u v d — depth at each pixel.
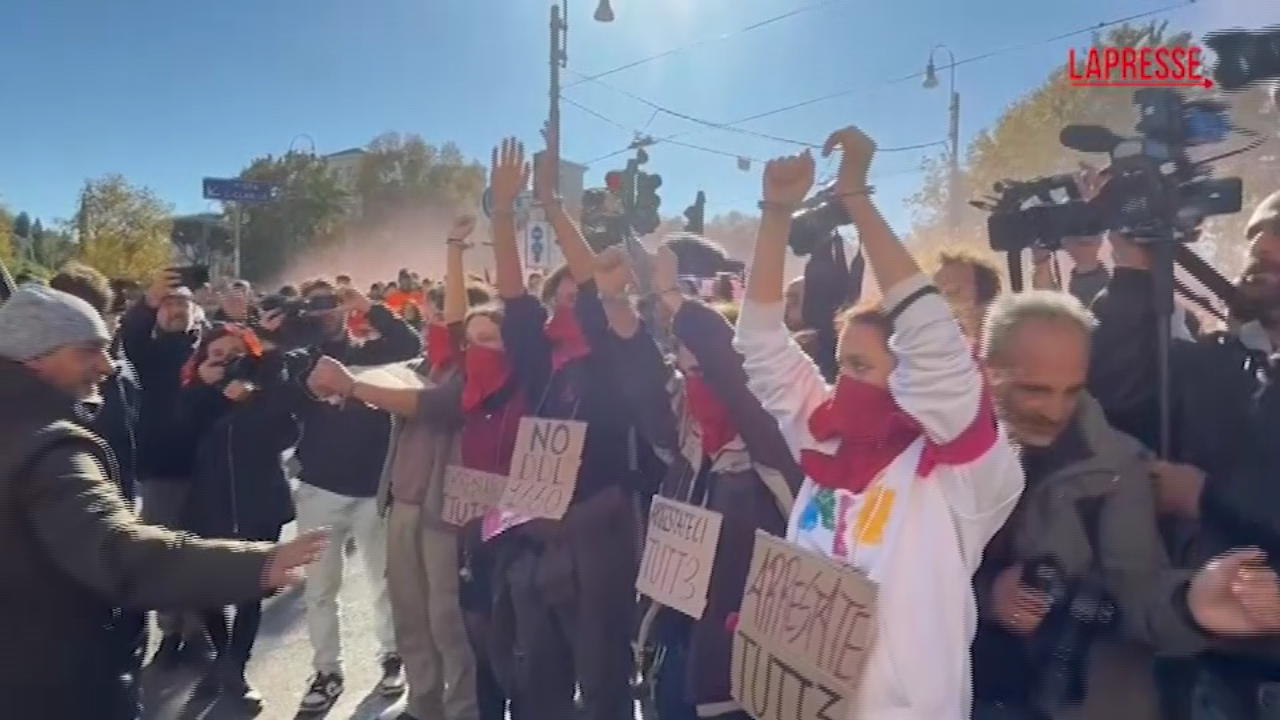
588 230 4.38
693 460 2.94
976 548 1.87
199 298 8.20
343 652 5.35
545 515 3.27
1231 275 2.40
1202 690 1.89
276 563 2.21
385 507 4.18
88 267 4.30
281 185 45.75
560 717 3.38
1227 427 1.98
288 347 4.88
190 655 4.83
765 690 2.11
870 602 1.84
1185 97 2.33
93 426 3.95
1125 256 2.36
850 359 1.99
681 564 2.83
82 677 2.18
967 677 1.86
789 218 2.26
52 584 2.14
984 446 1.79
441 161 52.06
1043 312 1.96
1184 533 2.00
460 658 4.05
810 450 2.08
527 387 3.61
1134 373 2.29
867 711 1.83
